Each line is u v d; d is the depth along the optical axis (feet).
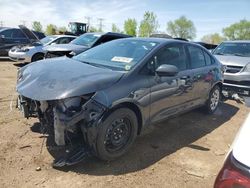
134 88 12.86
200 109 20.93
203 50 19.51
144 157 13.50
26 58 39.93
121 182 11.35
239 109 23.31
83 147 12.37
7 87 25.48
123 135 12.93
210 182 11.94
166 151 14.34
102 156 12.22
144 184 11.36
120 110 12.34
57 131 11.28
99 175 11.69
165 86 14.70
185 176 12.21
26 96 11.64
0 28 50.37
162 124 18.17
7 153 12.80
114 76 12.61
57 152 13.04
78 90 11.30
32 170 11.69
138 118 13.65
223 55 28.78
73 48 31.42
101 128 11.66
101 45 17.17
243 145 6.32
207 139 16.33
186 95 16.84
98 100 11.58
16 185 10.74
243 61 25.90
